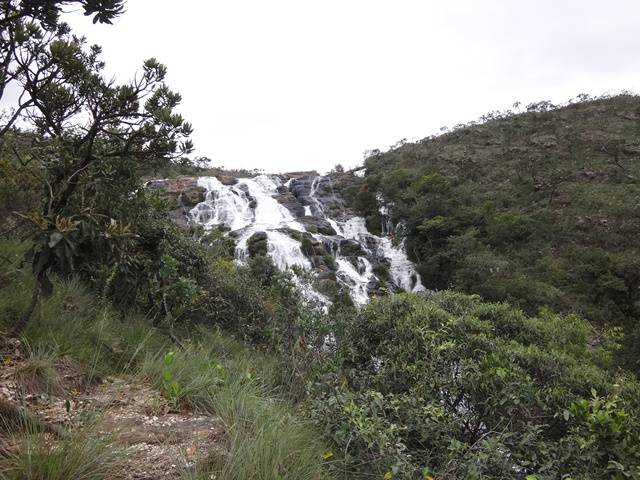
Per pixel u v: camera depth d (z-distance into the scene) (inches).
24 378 121.1
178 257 284.7
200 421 120.5
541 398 140.1
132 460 92.9
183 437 107.5
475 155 1556.3
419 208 1074.7
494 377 140.9
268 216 1128.8
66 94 171.2
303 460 102.0
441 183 1185.4
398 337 181.0
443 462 119.2
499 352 160.9
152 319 234.2
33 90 161.2
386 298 215.2
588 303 847.1
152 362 157.2
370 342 194.1
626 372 430.3
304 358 183.6
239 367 181.0
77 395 128.4
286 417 126.8
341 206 1304.1
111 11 127.6
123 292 228.5
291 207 1195.9
